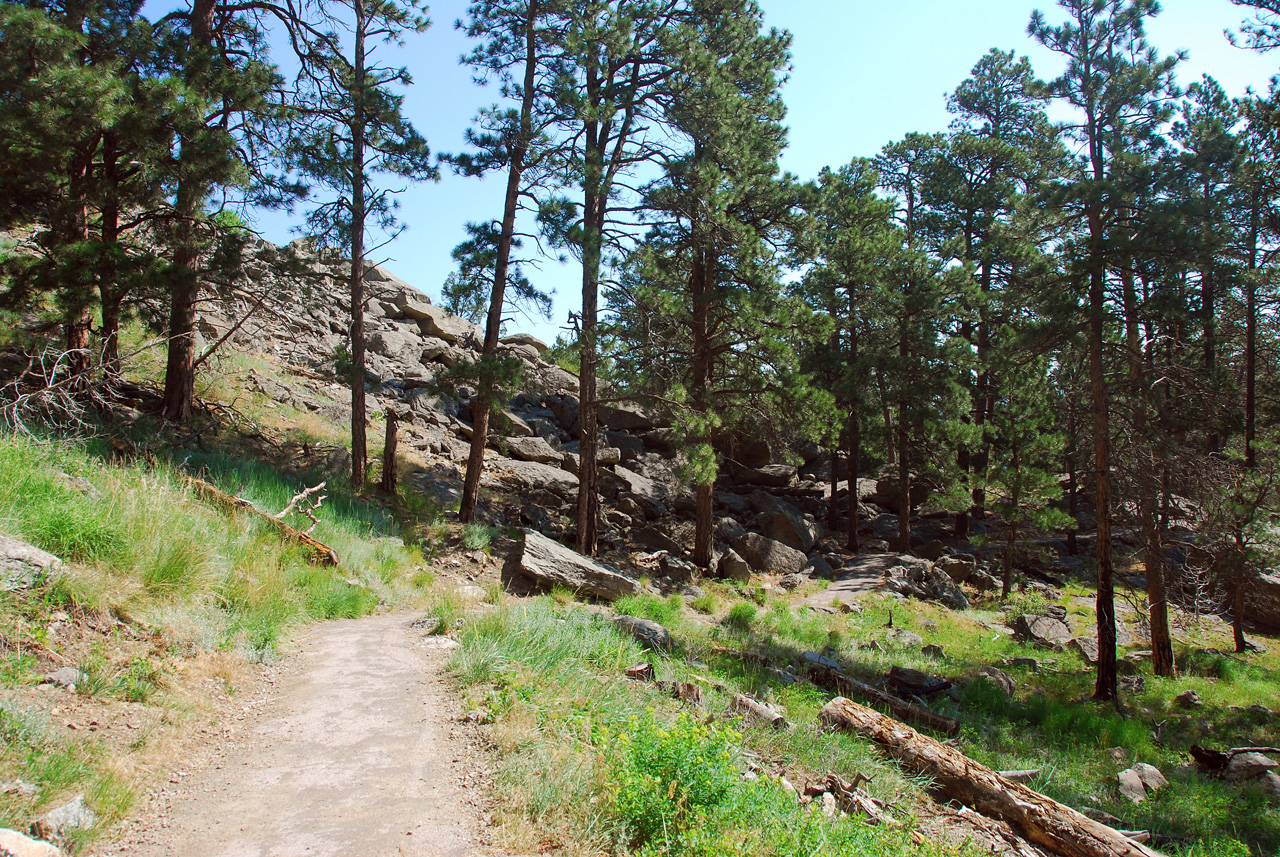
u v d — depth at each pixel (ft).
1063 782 32.99
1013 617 76.07
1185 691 54.19
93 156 53.47
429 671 25.53
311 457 64.39
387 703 22.13
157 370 67.05
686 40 65.92
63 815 13.35
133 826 14.21
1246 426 96.12
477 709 21.61
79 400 47.73
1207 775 38.81
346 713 21.18
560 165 61.72
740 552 82.74
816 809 18.44
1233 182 66.49
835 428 75.87
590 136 70.54
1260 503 66.69
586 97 61.67
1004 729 41.86
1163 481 66.39
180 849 13.78
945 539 106.42
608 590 56.08
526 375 67.26
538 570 53.16
